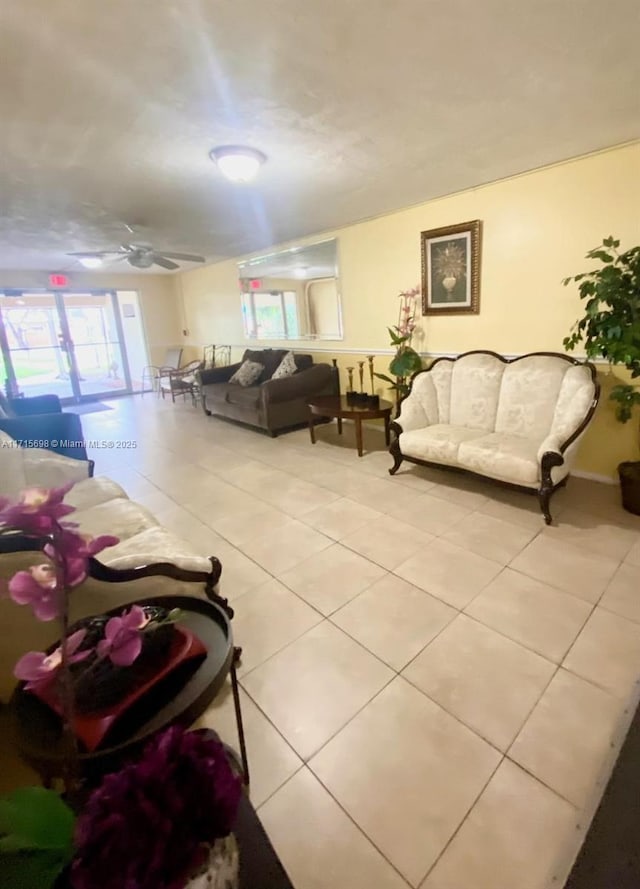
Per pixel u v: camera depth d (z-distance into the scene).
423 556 2.34
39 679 0.75
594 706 1.44
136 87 1.76
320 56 1.62
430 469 3.57
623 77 1.83
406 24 1.46
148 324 7.93
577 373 2.75
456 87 1.88
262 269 5.84
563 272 3.03
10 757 1.35
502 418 3.15
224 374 6.06
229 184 3.00
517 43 1.58
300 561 2.37
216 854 0.64
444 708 1.47
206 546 2.58
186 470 3.89
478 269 3.48
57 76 1.65
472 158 2.74
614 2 1.39
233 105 1.93
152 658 1.02
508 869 1.04
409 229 3.93
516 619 1.84
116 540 0.75
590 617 1.83
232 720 1.47
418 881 1.03
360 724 1.43
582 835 1.08
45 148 2.29
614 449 3.01
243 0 1.31
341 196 3.43
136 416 6.19
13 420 3.15
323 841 1.12
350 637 1.81
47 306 7.34
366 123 2.18
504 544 2.40
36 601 0.70
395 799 1.21
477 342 3.66
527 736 1.36
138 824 0.56
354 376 4.88
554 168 2.93
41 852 0.57
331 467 3.76
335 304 4.87
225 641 1.16
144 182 2.88
